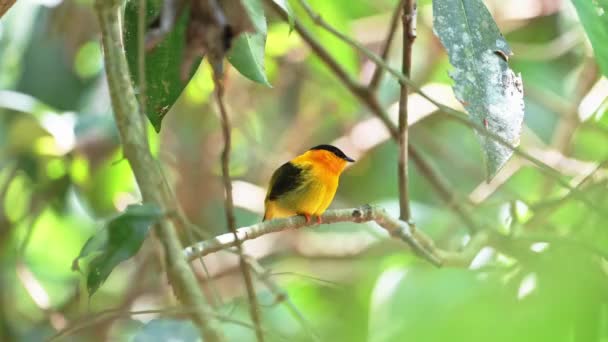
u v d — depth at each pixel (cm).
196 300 393
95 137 1145
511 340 257
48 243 1421
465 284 345
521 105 585
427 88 1437
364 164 1544
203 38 407
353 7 1446
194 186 1466
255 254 1439
